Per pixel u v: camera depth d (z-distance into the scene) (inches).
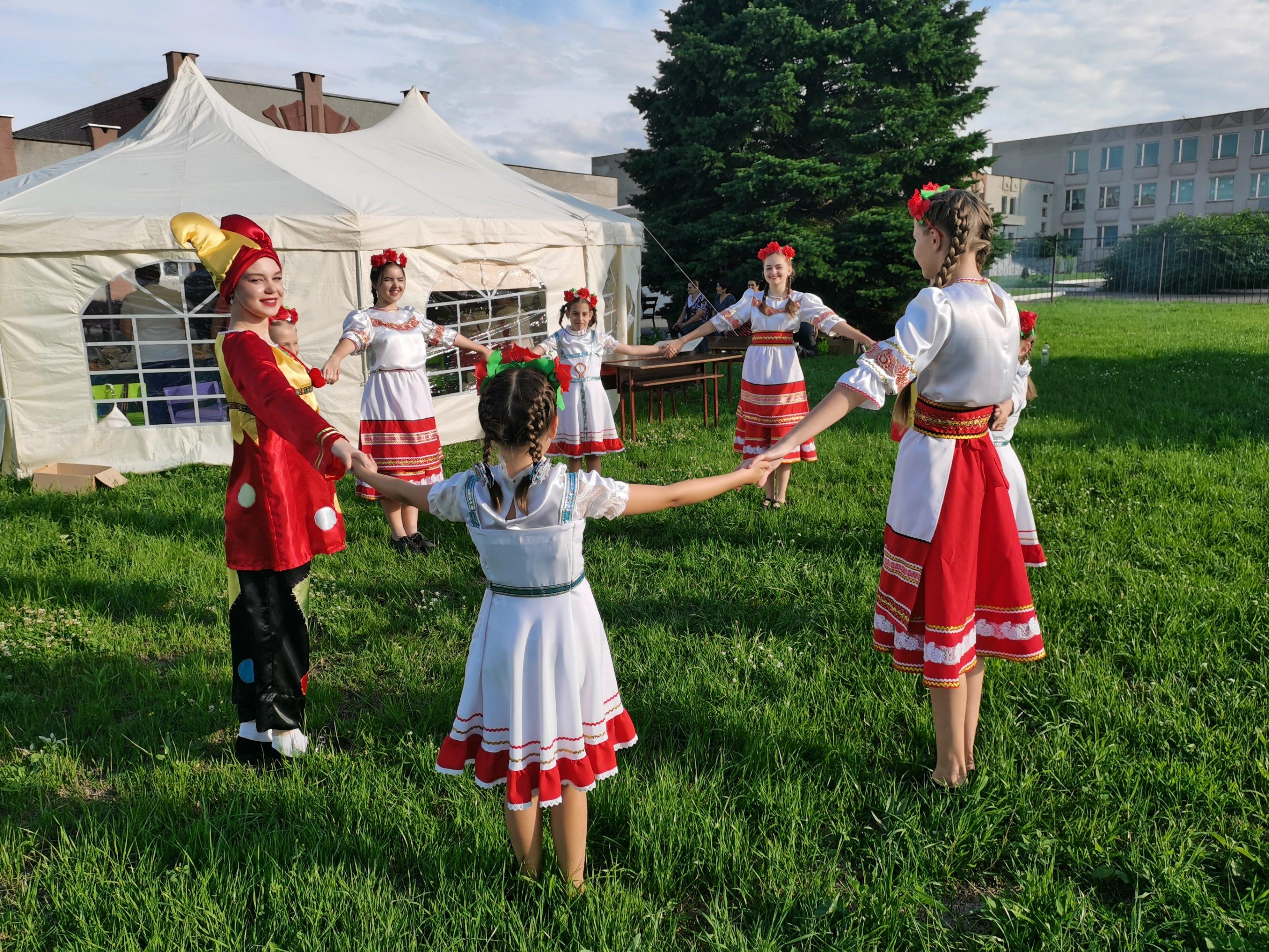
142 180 332.5
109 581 203.3
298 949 91.1
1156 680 140.5
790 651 157.2
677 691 143.7
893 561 116.8
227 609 186.7
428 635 175.9
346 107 887.1
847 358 628.1
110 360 326.3
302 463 129.1
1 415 311.0
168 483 299.1
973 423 112.3
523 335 402.0
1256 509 223.6
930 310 106.3
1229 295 1295.5
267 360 116.5
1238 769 116.5
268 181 336.8
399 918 94.3
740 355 410.6
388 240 327.6
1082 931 91.1
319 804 116.5
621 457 329.7
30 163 803.4
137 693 150.6
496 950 91.2
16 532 239.3
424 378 239.1
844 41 719.1
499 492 92.4
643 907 96.5
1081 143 1851.6
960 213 110.7
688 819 110.6
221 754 133.7
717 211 777.6
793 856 103.4
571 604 94.7
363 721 139.4
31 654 164.1
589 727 96.2
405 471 232.7
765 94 706.2
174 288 331.9
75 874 102.4
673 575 201.6
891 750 127.9
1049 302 1190.9
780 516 243.1
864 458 311.3
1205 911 92.6
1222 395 393.4
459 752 97.5
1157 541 204.4
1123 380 453.1
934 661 111.0
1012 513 115.0
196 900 97.6
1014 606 114.7
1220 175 1711.4
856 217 691.4
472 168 452.4
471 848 106.0
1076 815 110.2
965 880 103.3
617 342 297.0
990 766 119.6
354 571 212.1
